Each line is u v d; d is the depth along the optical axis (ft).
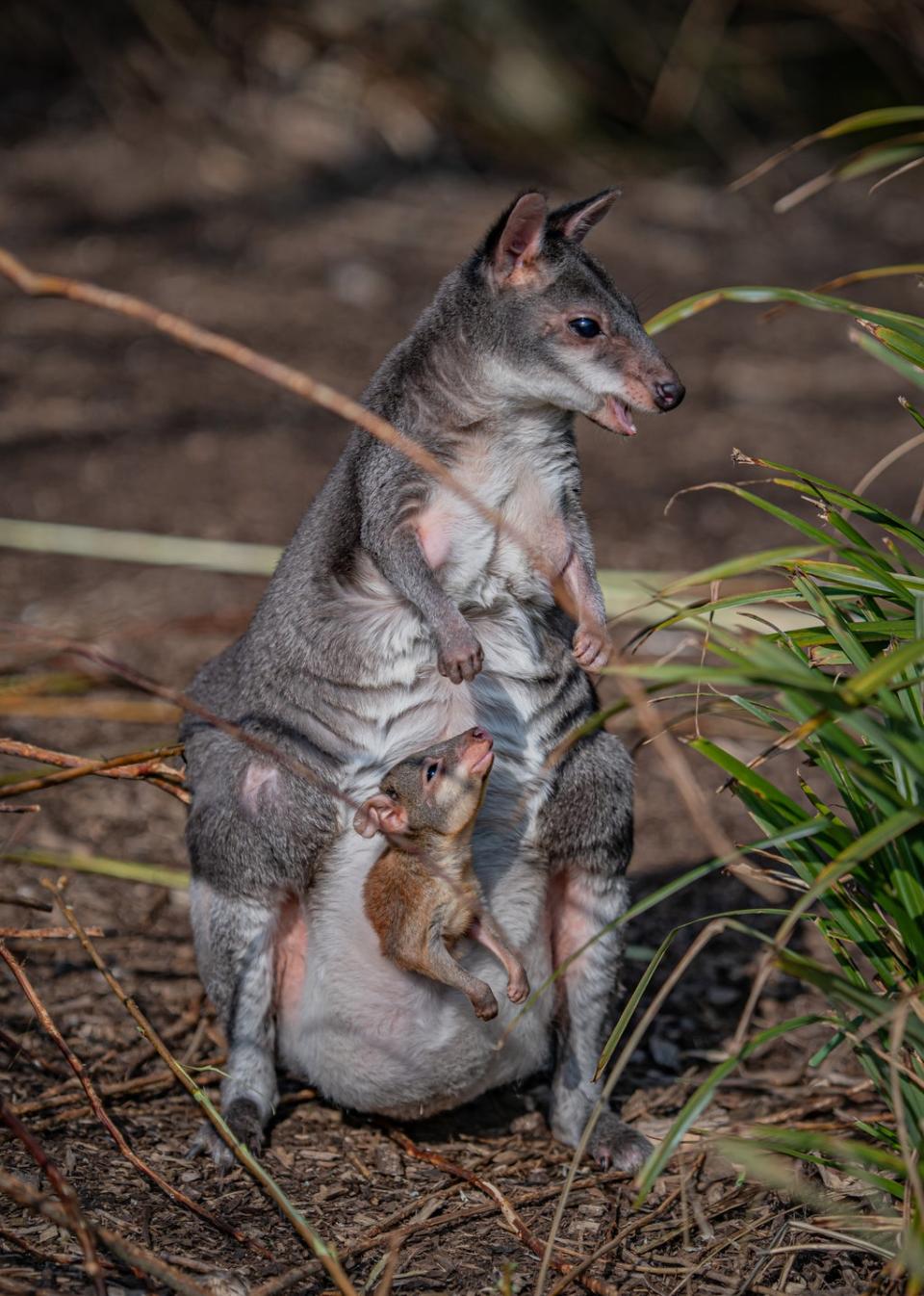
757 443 61.72
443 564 25.55
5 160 85.51
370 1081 25.04
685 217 84.58
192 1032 28.84
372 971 24.40
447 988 24.18
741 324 74.49
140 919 32.71
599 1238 22.48
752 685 19.77
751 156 91.40
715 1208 23.09
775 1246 21.50
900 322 23.70
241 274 75.82
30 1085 26.30
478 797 23.21
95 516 53.21
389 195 85.30
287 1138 25.50
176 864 34.88
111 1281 20.25
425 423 25.72
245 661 26.99
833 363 70.54
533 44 92.99
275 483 57.31
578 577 26.27
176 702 22.22
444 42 91.97
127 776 26.27
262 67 92.43
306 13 92.43
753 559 21.89
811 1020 20.30
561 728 25.70
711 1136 24.58
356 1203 23.49
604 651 24.82
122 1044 28.14
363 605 25.75
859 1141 24.31
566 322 25.80
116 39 93.25
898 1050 19.93
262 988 25.38
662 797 39.04
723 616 27.99
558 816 25.53
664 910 33.96
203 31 93.35
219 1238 21.99
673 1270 21.42
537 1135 26.32
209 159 86.74
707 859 36.09
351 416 19.66
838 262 79.87
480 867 25.17
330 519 26.58
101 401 63.98
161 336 70.74
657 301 73.97
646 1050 29.25
